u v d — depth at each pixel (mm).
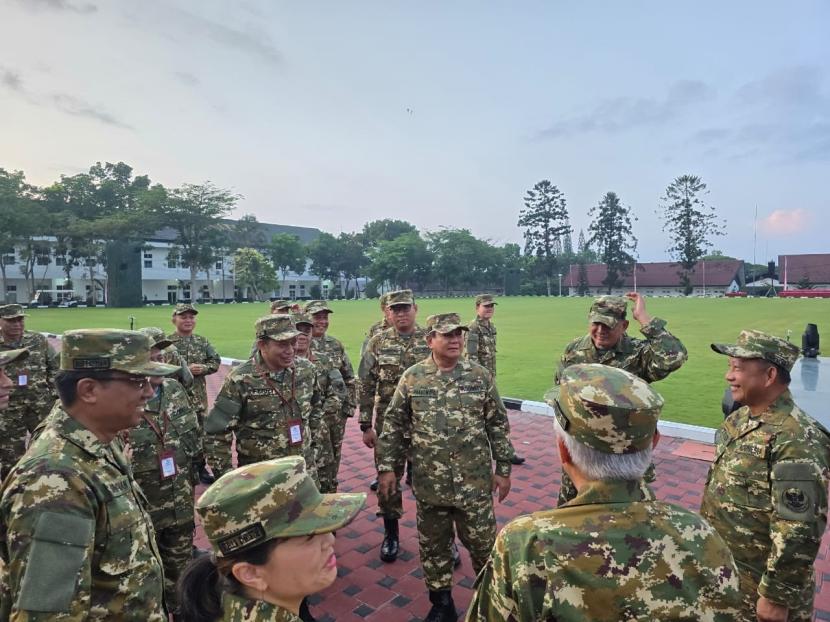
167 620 2178
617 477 1486
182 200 56750
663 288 79812
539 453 7051
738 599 1385
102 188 64750
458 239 83812
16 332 6141
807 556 2256
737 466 2607
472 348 8375
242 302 65562
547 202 79625
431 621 3508
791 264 75625
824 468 2352
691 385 11055
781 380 2580
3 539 1839
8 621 1713
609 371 1614
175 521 3578
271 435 4062
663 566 1371
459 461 3549
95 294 58594
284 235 74750
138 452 3461
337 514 1570
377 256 83000
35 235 50562
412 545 4688
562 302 52562
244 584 1497
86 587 1747
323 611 3701
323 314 6297
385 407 5547
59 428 2000
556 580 1358
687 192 70125
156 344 4117
